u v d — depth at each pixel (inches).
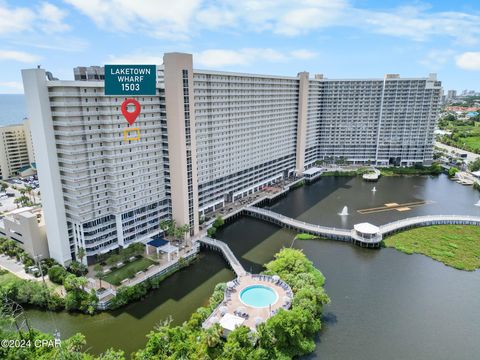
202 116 5083.7
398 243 4788.4
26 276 3821.4
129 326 3107.8
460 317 3267.7
